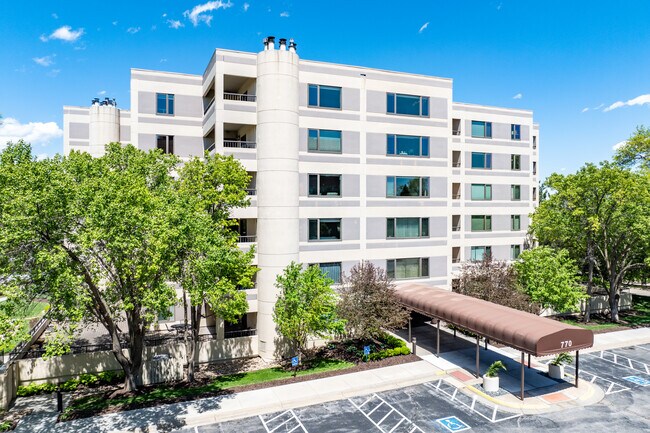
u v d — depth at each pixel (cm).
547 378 2303
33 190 1644
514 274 3225
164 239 1748
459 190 4069
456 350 2769
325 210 3092
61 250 1683
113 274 1911
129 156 2427
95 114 3975
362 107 3197
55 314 1794
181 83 3400
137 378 2316
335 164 3117
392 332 3203
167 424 1822
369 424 1825
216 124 2862
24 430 1781
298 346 2642
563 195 3697
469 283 3131
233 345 2806
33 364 2269
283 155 2841
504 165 4281
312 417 1897
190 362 2355
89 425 1814
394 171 3312
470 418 1870
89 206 1714
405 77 3334
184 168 2536
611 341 2994
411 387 2216
